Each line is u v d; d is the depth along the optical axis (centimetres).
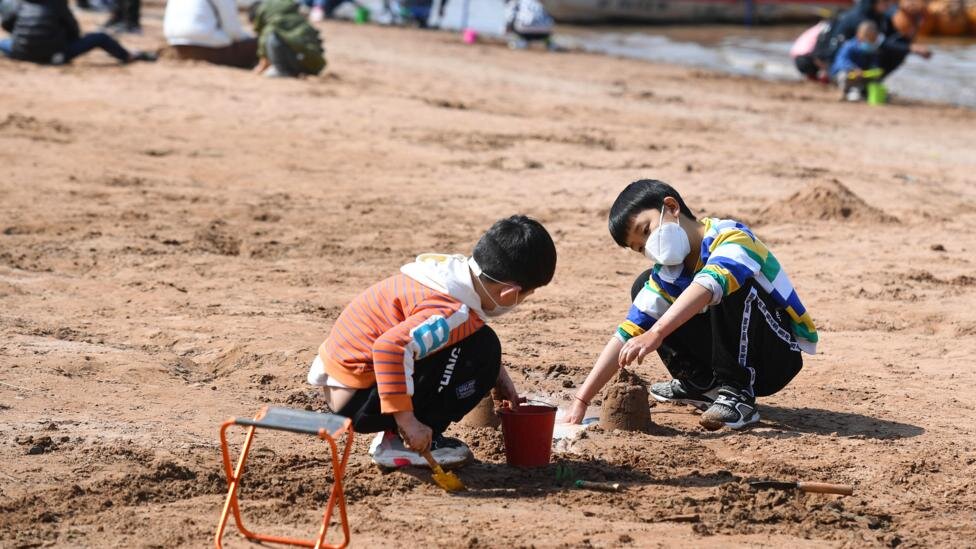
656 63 5331
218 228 2047
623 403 1143
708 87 4450
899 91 4694
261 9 3688
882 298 1731
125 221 2061
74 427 1071
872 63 4312
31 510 878
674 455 1070
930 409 1234
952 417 1208
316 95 3409
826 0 7369
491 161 2733
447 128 3089
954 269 1912
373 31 5966
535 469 1023
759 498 955
